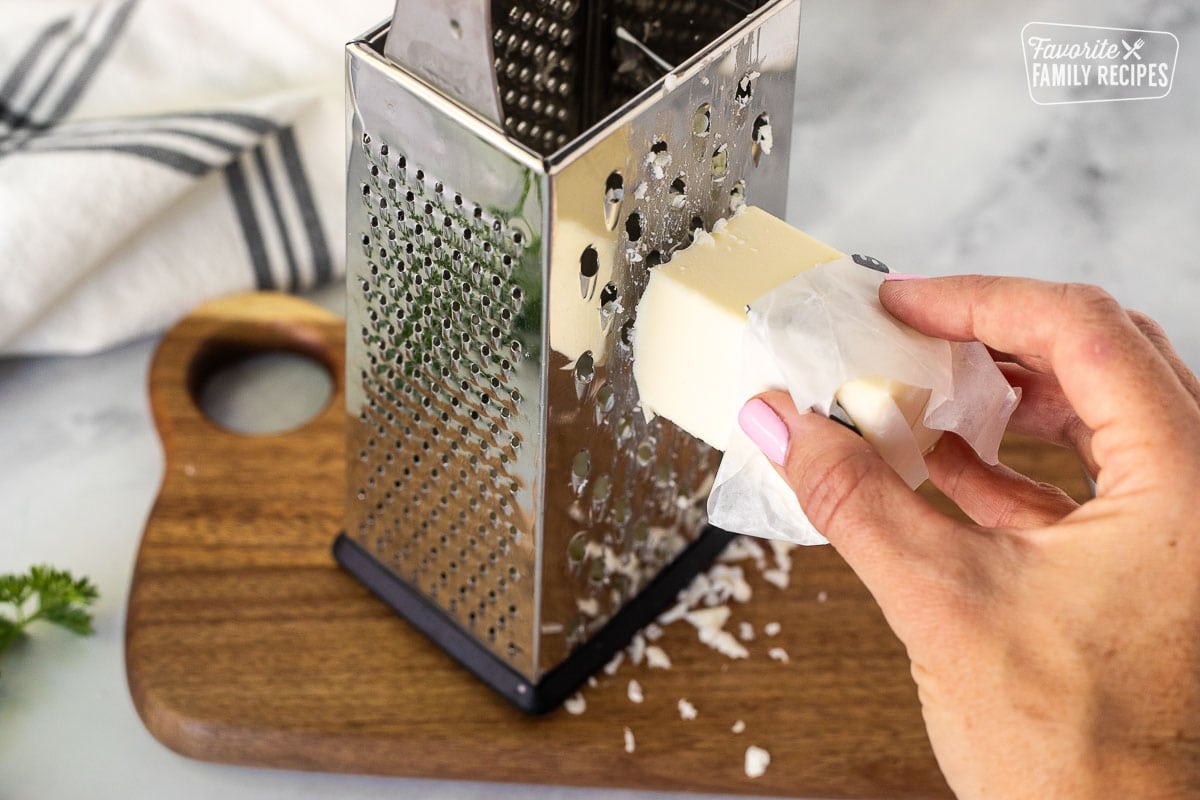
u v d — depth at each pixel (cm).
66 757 99
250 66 137
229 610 103
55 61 133
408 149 78
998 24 149
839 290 81
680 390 85
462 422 88
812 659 102
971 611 69
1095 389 70
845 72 146
